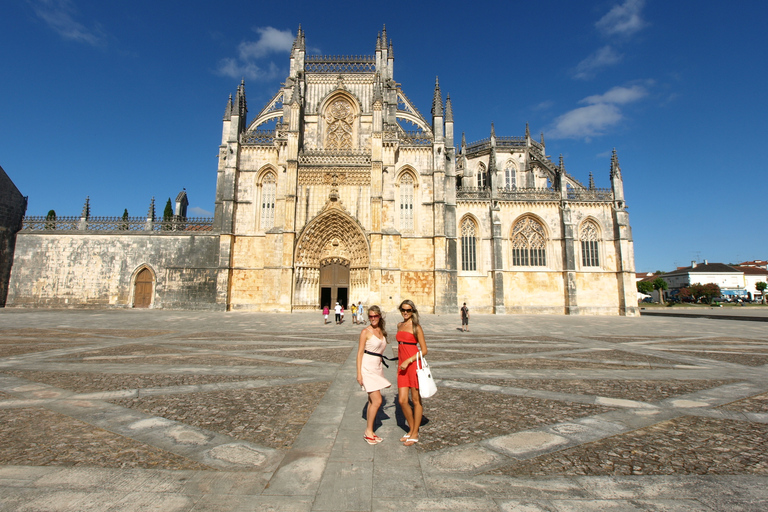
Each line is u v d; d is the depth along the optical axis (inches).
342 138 2281.0
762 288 4913.9
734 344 845.2
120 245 2134.6
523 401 393.7
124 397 395.9
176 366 554.3
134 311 1942.7
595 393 424.5
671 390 437.1
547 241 2269.9
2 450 265.3
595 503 204.8
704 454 269.3
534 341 898.7
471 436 300.2
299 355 656.4
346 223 2065.7
